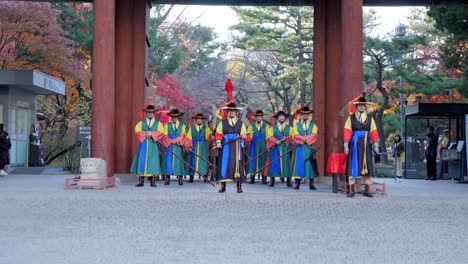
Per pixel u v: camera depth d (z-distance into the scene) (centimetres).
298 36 3844
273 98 4872
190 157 1772
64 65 3075
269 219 1042
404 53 3328
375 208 1170
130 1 1816
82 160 1394
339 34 1822
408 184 1858
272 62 4428
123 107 1806
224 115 1357
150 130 1522
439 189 1586
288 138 1641
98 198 1221
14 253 736
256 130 1795
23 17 2923
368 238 867
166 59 3978
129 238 845
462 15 2416
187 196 1238
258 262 700
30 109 2634
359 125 1284
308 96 4409
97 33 1439
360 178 1333
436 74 3278
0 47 3125
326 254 751
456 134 2222
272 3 2002
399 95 3988
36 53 3070
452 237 881
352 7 1395
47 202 1195
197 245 800
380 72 3450
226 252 755
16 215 1056
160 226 953
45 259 703
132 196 1234
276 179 2120
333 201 1212
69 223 974
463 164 1970
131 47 1816
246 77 4794
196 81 4641
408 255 752
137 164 1525
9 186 1504
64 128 3522
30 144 2586
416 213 1120
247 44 3859
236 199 1219
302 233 903
